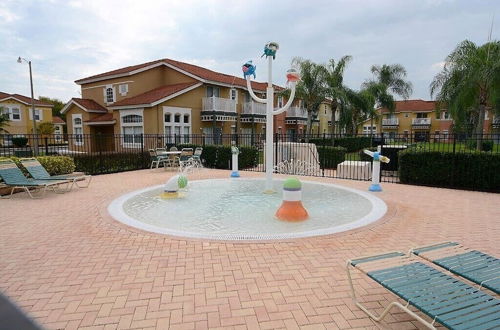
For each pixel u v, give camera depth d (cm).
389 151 1385
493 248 469
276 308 312
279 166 1411
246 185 1010
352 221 623
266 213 678
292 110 3322
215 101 2362
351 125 2764
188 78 2411
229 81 2648
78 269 396
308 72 2327
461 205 743
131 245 475
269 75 857
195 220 631
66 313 303
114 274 383
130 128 2153
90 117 2403
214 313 303
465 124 1859
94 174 1292
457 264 330
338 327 283
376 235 522
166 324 286
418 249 367
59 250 457
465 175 947
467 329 222
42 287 352
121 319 293
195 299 327
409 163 1038
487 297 265
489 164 910
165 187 826
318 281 365
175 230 545
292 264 409
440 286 281
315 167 1415
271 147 876
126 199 801
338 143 2520
